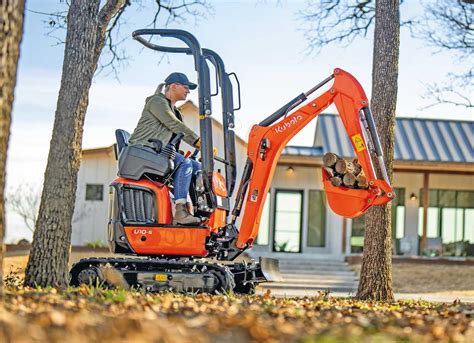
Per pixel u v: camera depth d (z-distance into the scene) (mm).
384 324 7059
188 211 11023
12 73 6473
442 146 28672
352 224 29125
